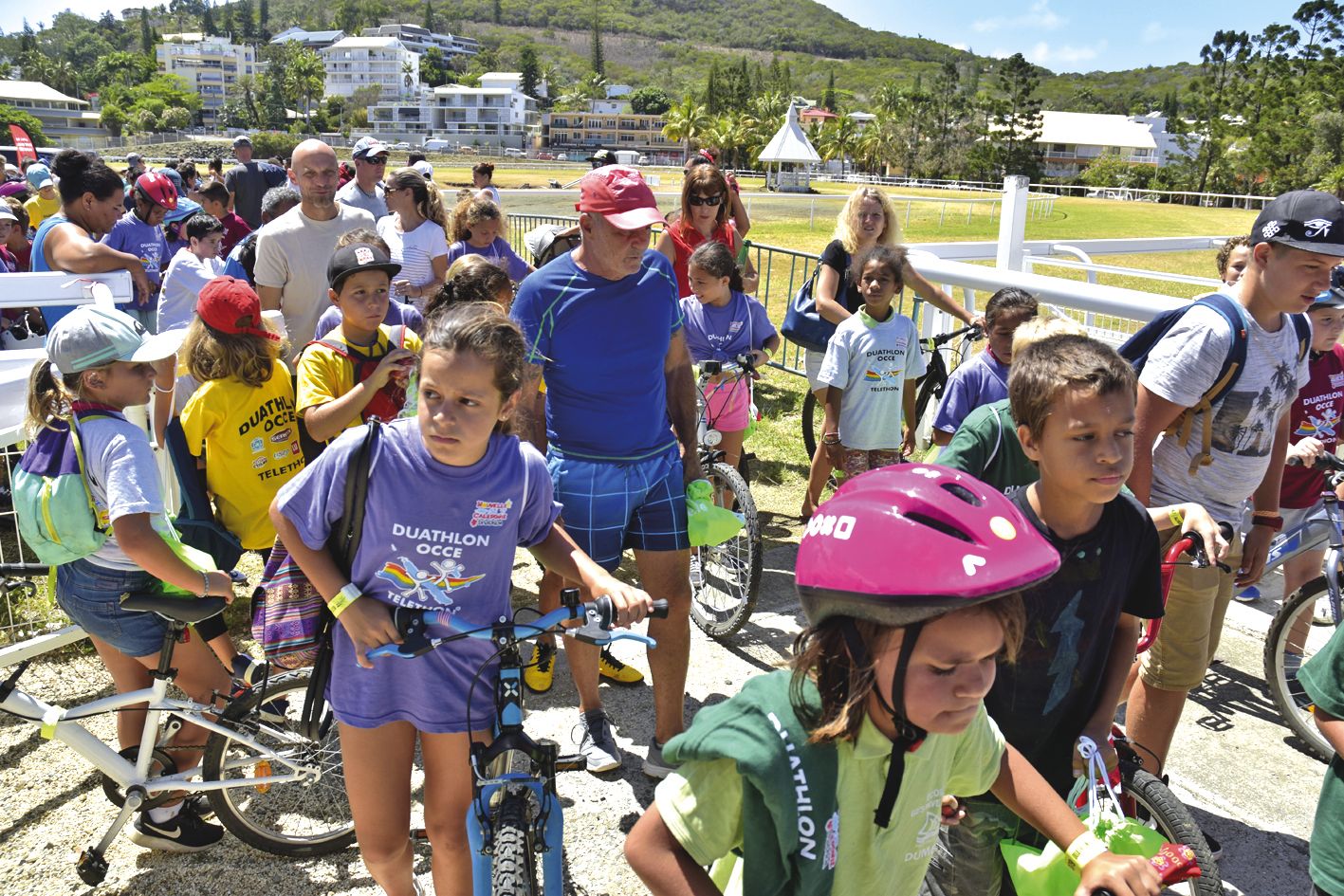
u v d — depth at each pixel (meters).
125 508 2.59
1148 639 2.61
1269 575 5.16
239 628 4.54
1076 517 2.12
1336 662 2.05
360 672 2.30
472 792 2.46
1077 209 50.81
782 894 1.55
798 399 8.67
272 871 3.06
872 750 1.52
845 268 5.82
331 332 3.82
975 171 106.69
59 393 2.69
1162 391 2.91
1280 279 2.81
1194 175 98.81
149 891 2.96
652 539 3.50
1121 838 1.84
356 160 7.31
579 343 3.30
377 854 2.48
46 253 5.75
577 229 6.38
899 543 1.39
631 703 4.06
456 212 6.53
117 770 2.89
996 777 1.78
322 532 2.22
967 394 4.00
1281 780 3.64
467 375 2.03
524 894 1.96
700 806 1.52
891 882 1.64
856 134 115.75
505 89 170.62
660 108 185.75
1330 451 4.30
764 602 5.02
